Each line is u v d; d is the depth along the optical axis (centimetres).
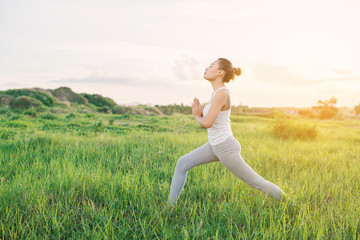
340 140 1120
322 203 381
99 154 620
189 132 1248
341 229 289
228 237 276
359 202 363
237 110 6775
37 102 3144
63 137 804
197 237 271
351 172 527
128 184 378
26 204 324
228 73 341
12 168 493
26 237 269
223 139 335
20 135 837
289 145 872
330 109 5934
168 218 324
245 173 341
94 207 341
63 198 352
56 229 283
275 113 1220
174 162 575
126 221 311
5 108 1958
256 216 315
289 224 299
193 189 407
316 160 636
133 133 1055
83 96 4972
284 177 501
